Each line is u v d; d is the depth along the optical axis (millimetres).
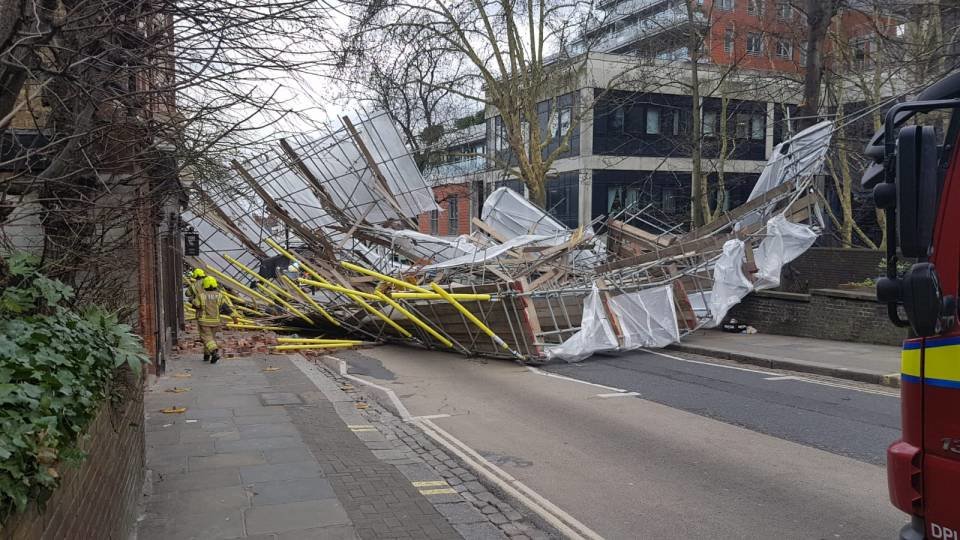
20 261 3828
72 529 3158
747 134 35250
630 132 37750
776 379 12398
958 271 3402
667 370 13422
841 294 16094
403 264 21031
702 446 8102
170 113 4953
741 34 27672
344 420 9250
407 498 6152
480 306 14469
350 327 17922
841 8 19734
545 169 26406
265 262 21391
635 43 31375
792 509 6066
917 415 3543
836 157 25422
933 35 17922
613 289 15398
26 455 2477
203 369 13391
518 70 28531
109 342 4188
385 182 18938
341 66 4828
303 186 19375
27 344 3240
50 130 4352
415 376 13180
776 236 17297
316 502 5938
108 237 5762
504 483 6848
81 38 4086
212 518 5527
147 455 7328
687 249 17391
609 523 5809
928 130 3244
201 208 11070
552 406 10367
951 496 3352
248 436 8172
